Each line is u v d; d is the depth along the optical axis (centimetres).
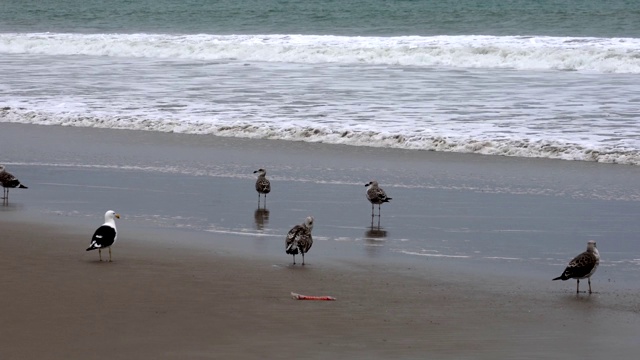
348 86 3403
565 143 2281
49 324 956
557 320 1016
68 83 3541
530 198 1773
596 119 2627
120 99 3116
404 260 1303
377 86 3400
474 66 4141
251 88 3366
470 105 2912
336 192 1831
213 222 1554
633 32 5797
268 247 1370
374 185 1597
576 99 3022
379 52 4356
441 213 1644
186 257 1295
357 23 6800
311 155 2255
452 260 1306
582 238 1459
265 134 2530
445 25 6512
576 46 4384
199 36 5284
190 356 864
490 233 1490
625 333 969
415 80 3588
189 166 2112
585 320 1016
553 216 1620
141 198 1762
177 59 4569
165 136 2544
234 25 6944
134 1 8606
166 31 6694
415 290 1138
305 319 997
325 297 1084
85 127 2709
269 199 1762
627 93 3153
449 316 1023
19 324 955
